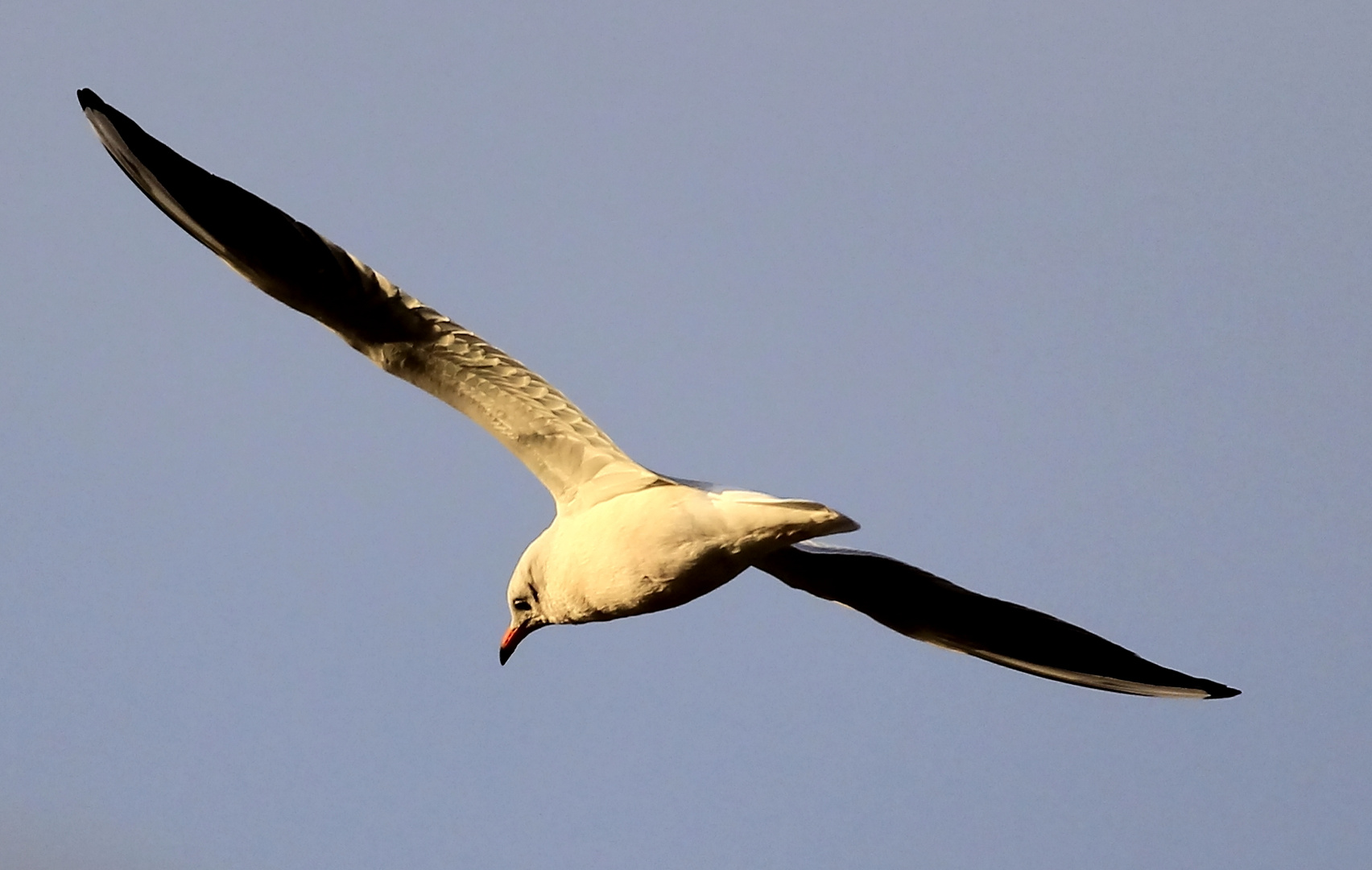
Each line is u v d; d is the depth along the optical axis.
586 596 13.21
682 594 12.93
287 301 12.22
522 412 12.98
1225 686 14.80
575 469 13.23
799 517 12.09
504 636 14.36
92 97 11.95
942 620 15.09
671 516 12.59
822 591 15.16
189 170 11.82
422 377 12.74
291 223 11.77
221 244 12.05
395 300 12.02
